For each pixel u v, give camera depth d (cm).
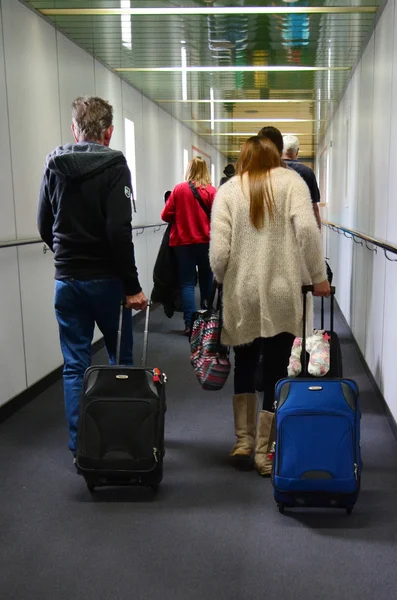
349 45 530
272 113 965
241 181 254
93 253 269
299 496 233
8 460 297
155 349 525
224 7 434
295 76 668
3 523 236
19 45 385
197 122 1053
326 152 1102
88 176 261
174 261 562
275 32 495
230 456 298
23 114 390
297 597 187
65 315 277
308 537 222
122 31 483
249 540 221
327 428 232
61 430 340
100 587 194
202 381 276
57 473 282
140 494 259
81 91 518
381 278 383
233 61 598
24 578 199
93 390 253
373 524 231
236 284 256
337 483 229
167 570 203
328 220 960
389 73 367
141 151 736
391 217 350
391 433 328
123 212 262
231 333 262
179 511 244
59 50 462
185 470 283
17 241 357
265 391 272
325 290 251
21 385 382
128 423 249
